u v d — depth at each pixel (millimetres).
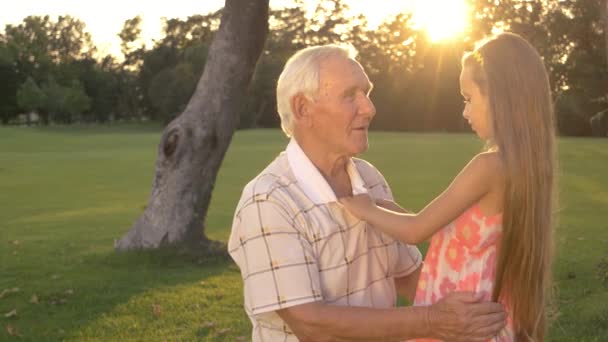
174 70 70875
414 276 2758
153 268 9281
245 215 2326
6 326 6535
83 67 92812
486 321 2240
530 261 2303
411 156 32312
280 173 2404
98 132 69312
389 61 58281
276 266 2262
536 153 2264
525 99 2270
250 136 51031
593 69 7957
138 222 10195
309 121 2436
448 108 65750
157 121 90062
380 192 2748
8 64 87500
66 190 21844
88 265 9430
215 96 9914
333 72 2402
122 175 26344
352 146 2430
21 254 10539
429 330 2244
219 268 9266
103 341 6082
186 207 10016
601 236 11781
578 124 48094
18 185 23312
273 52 14852
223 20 9891
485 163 2303
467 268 2402
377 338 2242
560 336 5852
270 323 2389
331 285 2375
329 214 2371
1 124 89062
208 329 6387
